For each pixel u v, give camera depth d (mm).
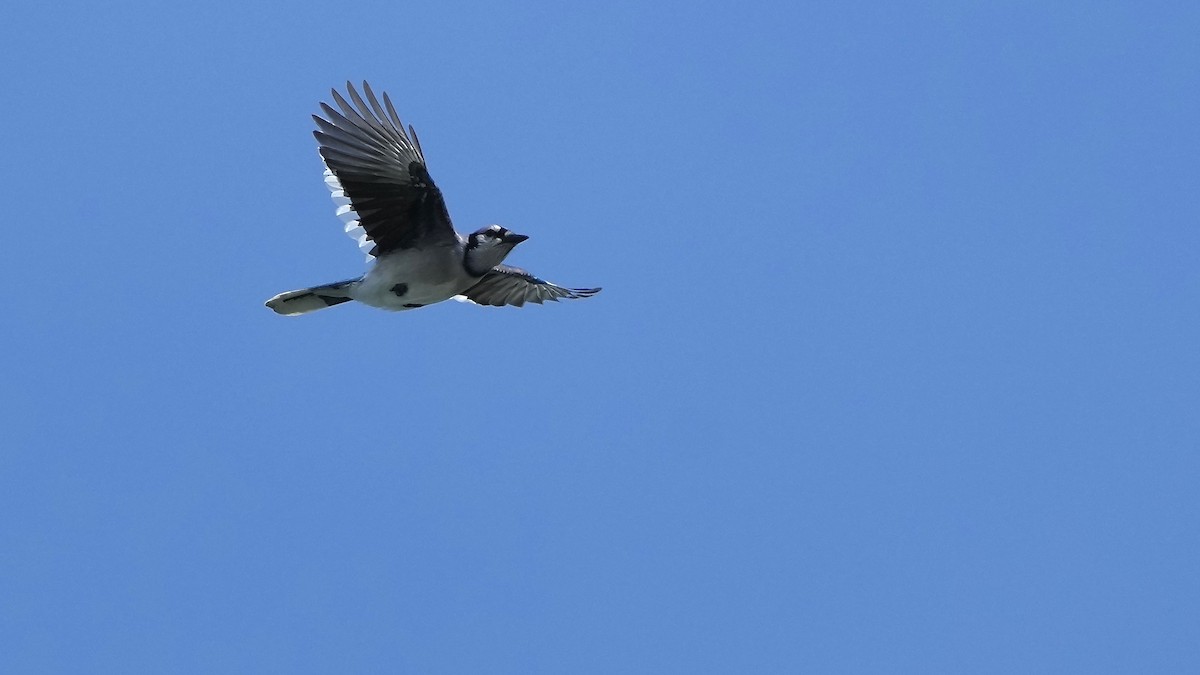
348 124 15203
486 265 16031
